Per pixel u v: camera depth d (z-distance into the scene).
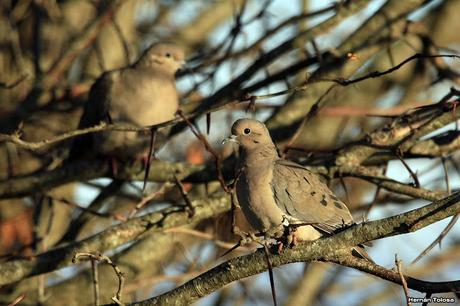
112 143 12.54
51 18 15.30
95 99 13.23
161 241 13.27
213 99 13.12
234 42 13.37
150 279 12.59
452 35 15.27
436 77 14.34
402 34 13.52
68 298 13.14
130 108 13.03
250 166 10.27
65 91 13.95
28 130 14.48
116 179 12.55
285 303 14.66
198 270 12.64
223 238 13.12
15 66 14.92
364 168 11.48
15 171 14.44
